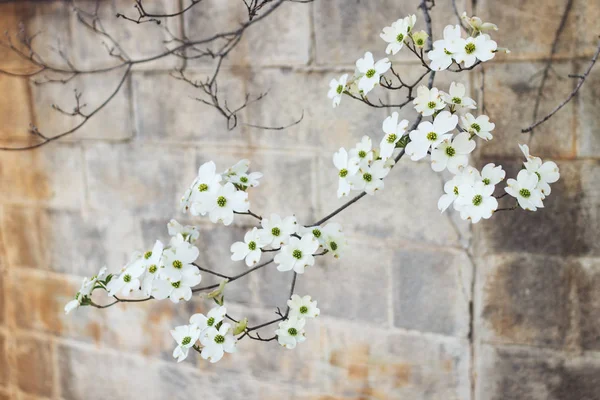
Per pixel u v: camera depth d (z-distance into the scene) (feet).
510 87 8.50
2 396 11.43
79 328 10.73
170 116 9.72
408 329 9.20
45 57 10.16
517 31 8.40
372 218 9.14
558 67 8.35
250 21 8.90
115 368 10.63
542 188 7.68
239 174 8.18
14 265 10.94
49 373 11.06
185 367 10.24
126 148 10.00
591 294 8.57
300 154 9.27
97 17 9.77
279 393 9.84
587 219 8.48
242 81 9.36
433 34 8.64
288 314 8.45
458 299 8.96
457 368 9.09
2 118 10.55
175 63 9.58
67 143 10.29
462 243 8.86
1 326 11.24
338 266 9.35
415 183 8.92
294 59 9.12
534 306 8.75
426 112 7.72
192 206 7.97
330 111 9.08
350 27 8.87
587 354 8.67
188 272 8.05
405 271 9.11
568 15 8.25
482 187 7.53
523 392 8.91
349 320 9.41
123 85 9.86
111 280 8.28
